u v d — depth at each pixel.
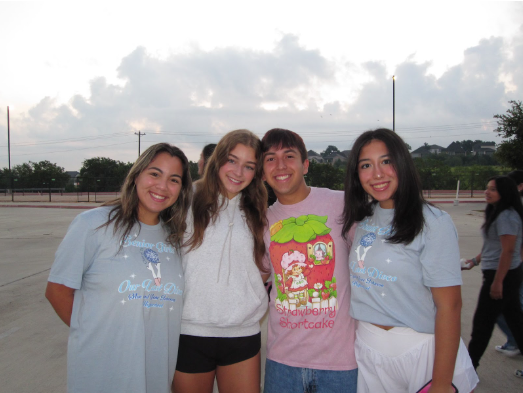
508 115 17.62
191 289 1.99
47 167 43.88
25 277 6.20
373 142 1.74
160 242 1.88
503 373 2.99
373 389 1.81
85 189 35.34
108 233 1.72
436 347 1.58
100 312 1.65
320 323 1.96
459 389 1.67
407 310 1.67
